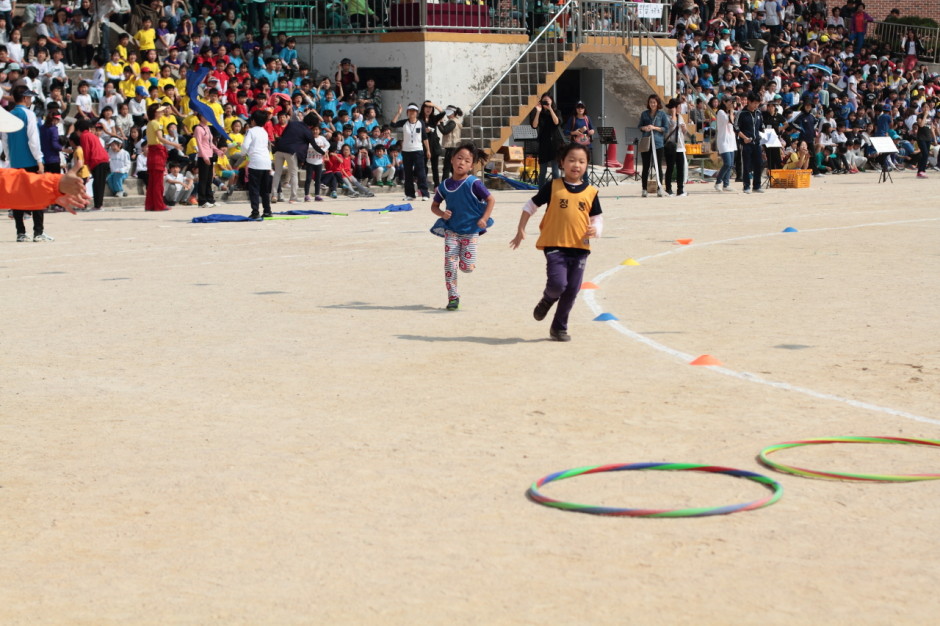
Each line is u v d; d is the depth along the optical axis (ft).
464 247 45.47
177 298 48.39
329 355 37.17
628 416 29.66
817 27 194.08
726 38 167.84
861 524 21.75
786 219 83.56
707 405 30.73
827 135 152.25
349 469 25.36
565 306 39.04
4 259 61.72
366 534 21.43
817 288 50.60
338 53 135.03
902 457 26.02
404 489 24.00
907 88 189.57
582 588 18.85
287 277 54.49
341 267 57.93
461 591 18.80
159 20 121.19
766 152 124.77
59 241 70.59
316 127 104.88
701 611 17.93
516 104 133.28
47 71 109.09
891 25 213.66
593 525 21.77
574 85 147.64
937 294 48.73
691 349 37.88
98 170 94.22
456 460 25.99
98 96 109.70
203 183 98.73
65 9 117.50
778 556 20.18
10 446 27.30
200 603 18.52
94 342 39.32
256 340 39.58
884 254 62.28
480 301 47.60
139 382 33.60
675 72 147.74
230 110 109.91
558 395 31.83
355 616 17.93
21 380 33.91
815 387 32.68
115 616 18.11
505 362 36.09
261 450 26.84
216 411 30.35
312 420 29.43
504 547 20.70
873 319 43.06
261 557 20.40
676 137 107.86
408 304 46.83
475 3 135.85
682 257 61.26
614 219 83.76
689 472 25.00
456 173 45.34
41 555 20.65
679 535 21.21
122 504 23.25
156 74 112.68
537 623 17.57
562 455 26.37
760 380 33.47
